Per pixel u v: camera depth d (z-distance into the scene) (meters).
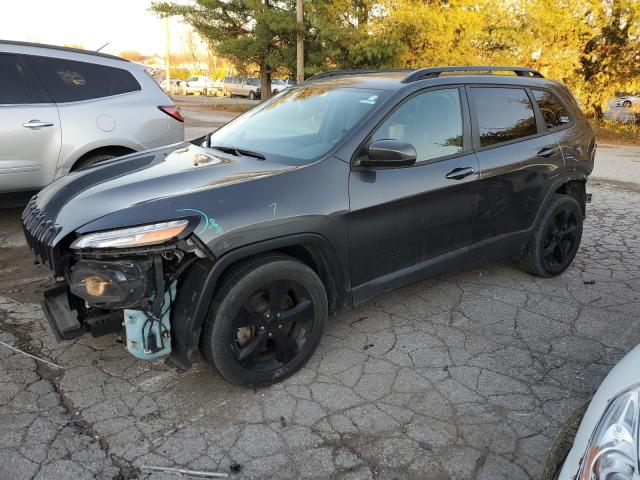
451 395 3.08
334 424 2.82
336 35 18.28
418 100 3.68
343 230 3.20
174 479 2.45
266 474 2.49
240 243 2.81
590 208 7.65
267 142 3.67
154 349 2.78
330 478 2.47
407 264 3.65
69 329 2.79
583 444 1.83
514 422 2.87
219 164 3.30
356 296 3.43
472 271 4.96
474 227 3.99
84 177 3.35
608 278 4.89
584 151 4.82
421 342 3.66
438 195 3.65
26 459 2.53
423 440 2.72
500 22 18.67
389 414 2.91
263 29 20.83
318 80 4.38
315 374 3.26
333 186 3.16
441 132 3.78
